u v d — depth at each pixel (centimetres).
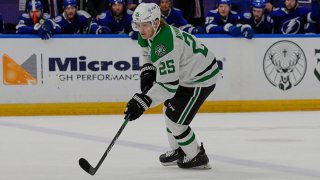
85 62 1881
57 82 1878
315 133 1517
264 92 1936
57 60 1875
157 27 993
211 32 1938
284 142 1391
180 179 1028
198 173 1074
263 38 1925
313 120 1741
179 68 1035
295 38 1936
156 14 985
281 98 1944
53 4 2117
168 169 1109
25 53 1866
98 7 2066
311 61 1947
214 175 1056
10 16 2223
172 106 1061
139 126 1639
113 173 1077
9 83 1872
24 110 1877
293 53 1938
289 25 2036
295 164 1148
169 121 1071
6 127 1642
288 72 1942
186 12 2091
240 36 1916
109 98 1894
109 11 1956
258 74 1931
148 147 1332
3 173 1082
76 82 1883
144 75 1076
